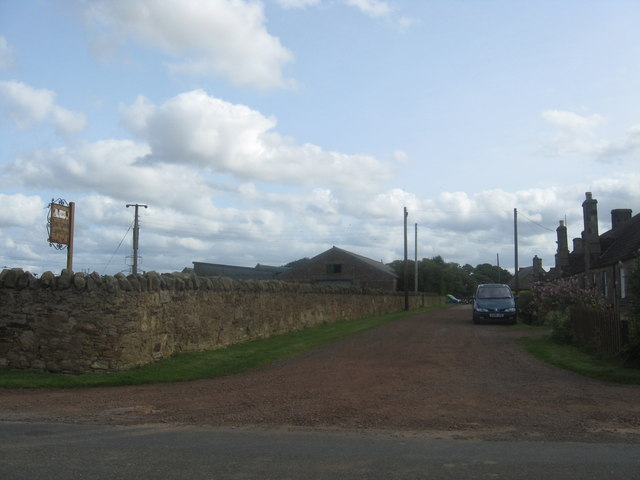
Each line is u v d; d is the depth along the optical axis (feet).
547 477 16.40
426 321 97.66
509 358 46.16
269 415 25.57
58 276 39.34
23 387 34.42
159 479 16.37
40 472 17.02
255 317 60.34
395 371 39.19
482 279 377.91
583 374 37.86
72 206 57.06
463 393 30.68
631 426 23.11
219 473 16.88
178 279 46.03
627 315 41.55
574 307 56.18
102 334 38.65
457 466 17.51
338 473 16.85
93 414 26.16
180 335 46.29
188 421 24.48
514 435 21.66
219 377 39.63
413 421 24.14
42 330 38.86
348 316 98.63
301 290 75.51
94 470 17.21
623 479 16.21
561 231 128.77
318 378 36.81
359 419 24.58
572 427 22.94
